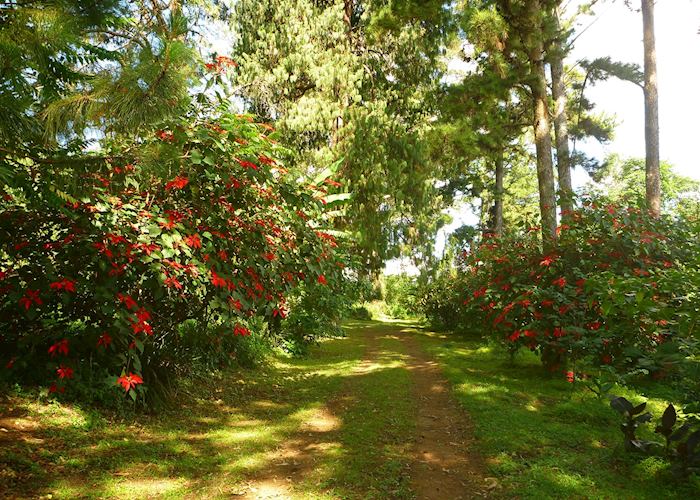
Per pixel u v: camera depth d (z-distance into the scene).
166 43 2.73
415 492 3.43
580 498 3.23
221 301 4.47
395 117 16.12
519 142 21.88
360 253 14.71
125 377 3.81
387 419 5.18
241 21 15.76
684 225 6.79
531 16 10.11
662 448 3.68
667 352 3.57
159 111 2.93
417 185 14.71
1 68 2.37
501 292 7.20
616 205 6.97
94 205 3.66
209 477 3.54
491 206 26.34
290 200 5.08
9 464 3.18
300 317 9.36
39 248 3.84
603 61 13.58
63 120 2.88
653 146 12.74
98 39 3.27
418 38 15.69
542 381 6.82
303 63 14.45
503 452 4.12
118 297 3.81
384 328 16.28
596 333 5.47
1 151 2.60
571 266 6.64
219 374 6.54
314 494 3.32
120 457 3.67
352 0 17.06
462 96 12.52
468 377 7.07
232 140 4.51
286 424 4.95
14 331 4.16
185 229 4.17
